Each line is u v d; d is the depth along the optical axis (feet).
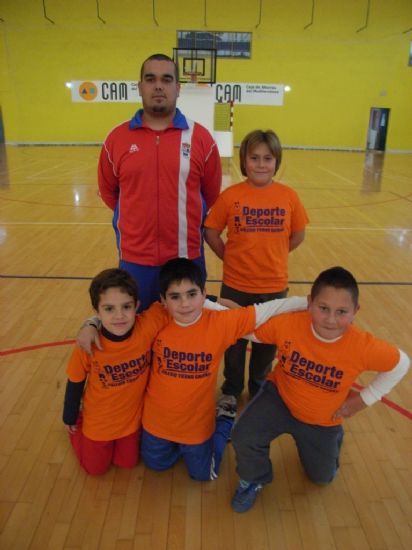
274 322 5.22
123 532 4.95
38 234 16.71
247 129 50.75
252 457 5.14
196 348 5.27
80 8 46.26
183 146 6.01
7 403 7.06
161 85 5.69
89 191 25.38
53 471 5.77
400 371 4.87
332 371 4.95
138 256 6.30
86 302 10.80
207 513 5.23
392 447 6.36
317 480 5.57
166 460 5.79
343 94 49.70
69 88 48.83
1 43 47.21
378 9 46.68
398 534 5.02
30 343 8.86
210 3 46.50
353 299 4.64
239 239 6.50
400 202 23.88
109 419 5.45
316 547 4.84
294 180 30.71
